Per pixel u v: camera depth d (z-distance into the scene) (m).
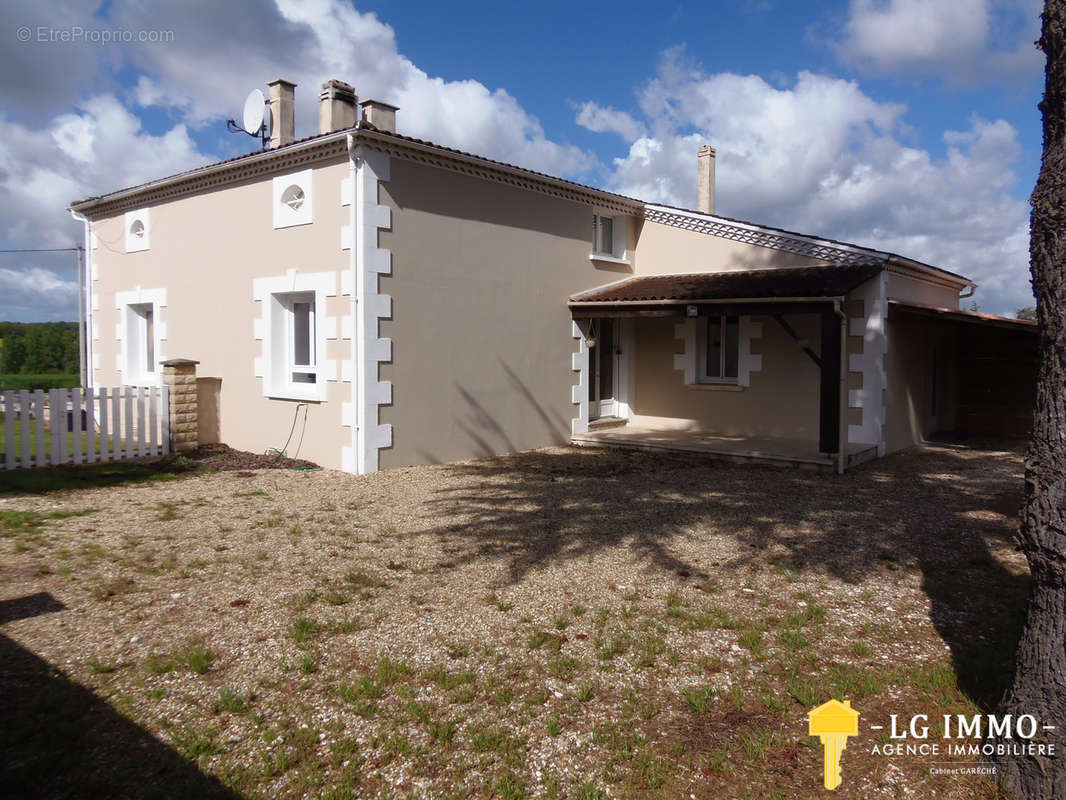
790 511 7.70
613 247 14.27
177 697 3.61
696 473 10.04
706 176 16.70
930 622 4.66
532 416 12.05
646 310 11.76
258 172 10.65
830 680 3.87
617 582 5.38
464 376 10.82
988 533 6.84
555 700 3.66
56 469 9.46
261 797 2.90
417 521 7.09
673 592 5.18
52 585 5.08
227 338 11.27
